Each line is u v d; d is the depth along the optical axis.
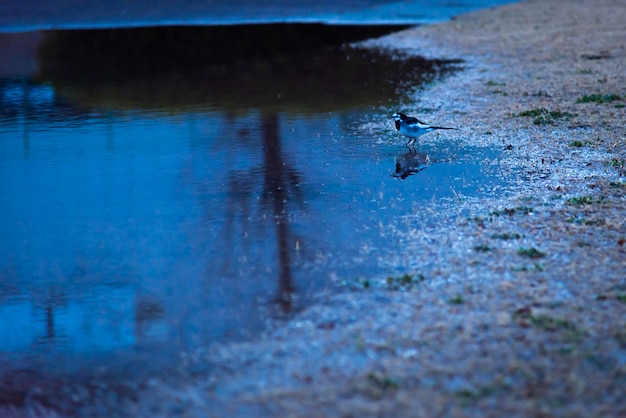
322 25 26.02
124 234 9.24
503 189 10.11
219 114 14.92
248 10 29.11
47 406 6.09
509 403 5.32
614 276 7.25
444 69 18.45
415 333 6.34
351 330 6.48
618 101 14.31
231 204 10.08
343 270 7.83
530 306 6.72
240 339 6.61
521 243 8.19
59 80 18.78
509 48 20.50
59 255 8.75
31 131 14.02
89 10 28.83
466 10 28.39
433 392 5.49
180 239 9.01
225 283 7.78
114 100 16.42
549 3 28.59
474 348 6.04
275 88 17.16
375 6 29.78
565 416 5.16
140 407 5.79
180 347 6.63
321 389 5.62
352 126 13.75
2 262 8.59
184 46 22.98
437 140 12.57
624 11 25.45
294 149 12.47
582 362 5.77
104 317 7.36
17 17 27.42
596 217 8.85
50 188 10.91
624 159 11.05
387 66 19.14
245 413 5.43
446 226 8.86
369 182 10.73
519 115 13.74
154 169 11.66
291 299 7.27
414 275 7.55
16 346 7.02
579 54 18.97
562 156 11.36
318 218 9.43
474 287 7.17
